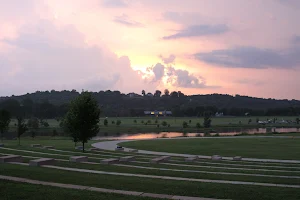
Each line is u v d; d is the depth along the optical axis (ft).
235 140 174.81
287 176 54.39
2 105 523.70
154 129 358.02
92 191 35.58
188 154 116.37
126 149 132.46
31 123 315.78
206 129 360.48
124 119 599.16
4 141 175.01
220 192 36.94
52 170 49.55
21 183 38.09
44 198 31.89
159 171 54.08
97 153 100.12
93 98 106.93
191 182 43.60
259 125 431.43
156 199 32.65
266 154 112.57
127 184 39.99
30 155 77.10
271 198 34.60
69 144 154.92
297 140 171.42
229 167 71.05
